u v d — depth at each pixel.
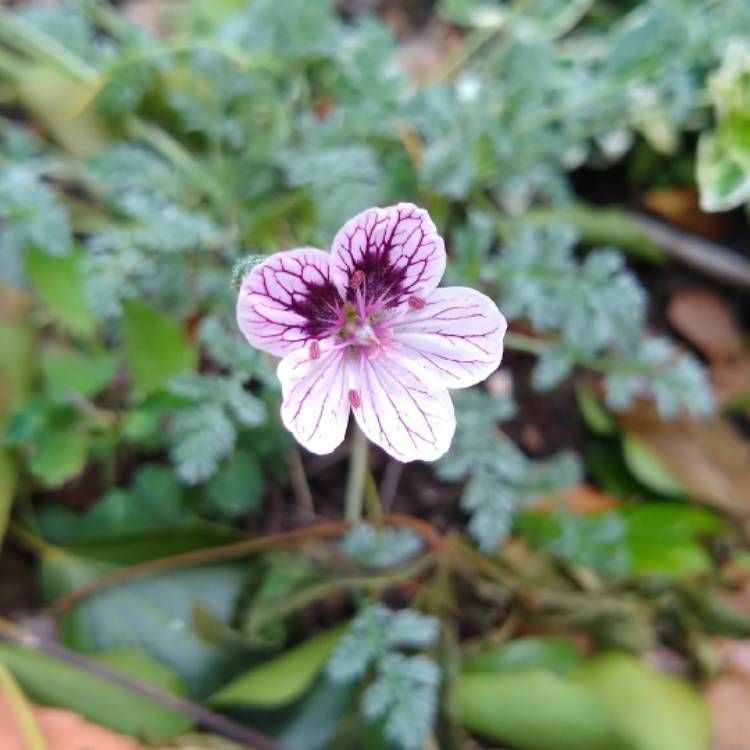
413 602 0.10
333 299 0.08
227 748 0.09
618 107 0.12
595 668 0.10
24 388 0.11
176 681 0.09
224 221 0.11
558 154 0.12
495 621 0.11
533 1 0.13
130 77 0.12
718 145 0.12
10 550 0.11
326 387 0.08
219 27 0.12
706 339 0.13
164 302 0.11
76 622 0.10
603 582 0.11
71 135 0.12
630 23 0.12
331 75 0.12
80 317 0.10
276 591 0.10
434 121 0.11
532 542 0.11
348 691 0.10
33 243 0.10
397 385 0.08
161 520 0.10
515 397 0.12
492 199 0.13
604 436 0.12
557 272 0.11
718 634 0.10
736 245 0.13
